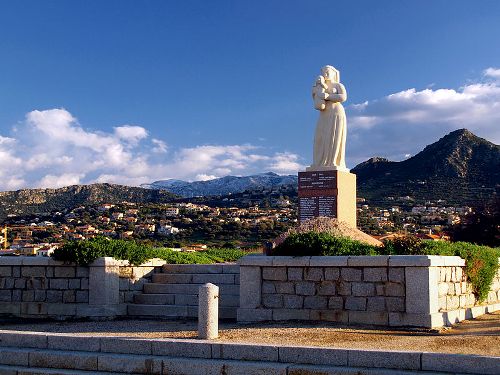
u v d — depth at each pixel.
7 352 11.80
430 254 14.65
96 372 11.04
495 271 17.67
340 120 28.16
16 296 18.28
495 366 9.18
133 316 17.45
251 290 14.91
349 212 28.05
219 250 28.59
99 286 17.33
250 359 10.58
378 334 12.57
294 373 9.92
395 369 9.70
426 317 13.17
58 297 17.88
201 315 12.26
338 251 14.84
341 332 12.78
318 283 14.39
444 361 9.48
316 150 28.41
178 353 11.05
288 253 15.15
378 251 15.17
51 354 11.48
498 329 13.10
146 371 10.82
